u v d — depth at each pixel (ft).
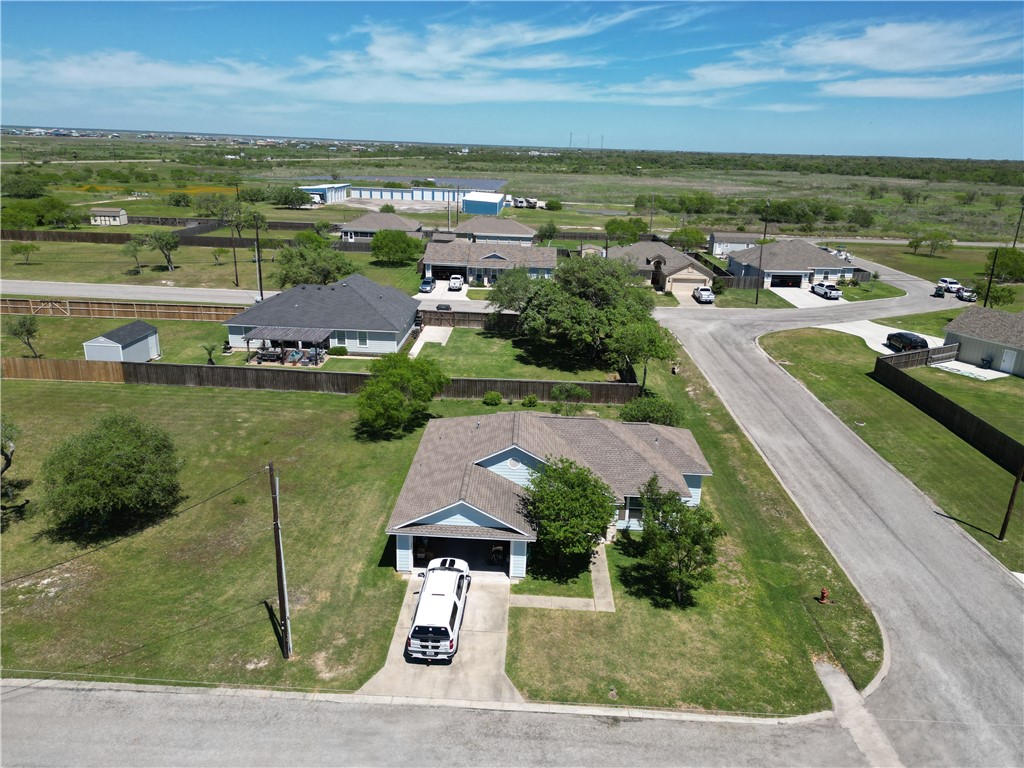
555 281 193.77
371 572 89.45
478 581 88.89
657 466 103.30
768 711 69.62
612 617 83.15
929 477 122.72
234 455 121.80
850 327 222.48
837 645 80.33
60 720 64.13
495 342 198.18
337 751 62.13
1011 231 459.32
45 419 134.62
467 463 96.22
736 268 305.12
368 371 165.99
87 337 186.70
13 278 251.80
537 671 73.51
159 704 66.69
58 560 90.38
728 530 104.47
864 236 428.97
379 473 116.47
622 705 69.36
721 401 156.04
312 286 191.42
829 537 103.50
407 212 474.08
